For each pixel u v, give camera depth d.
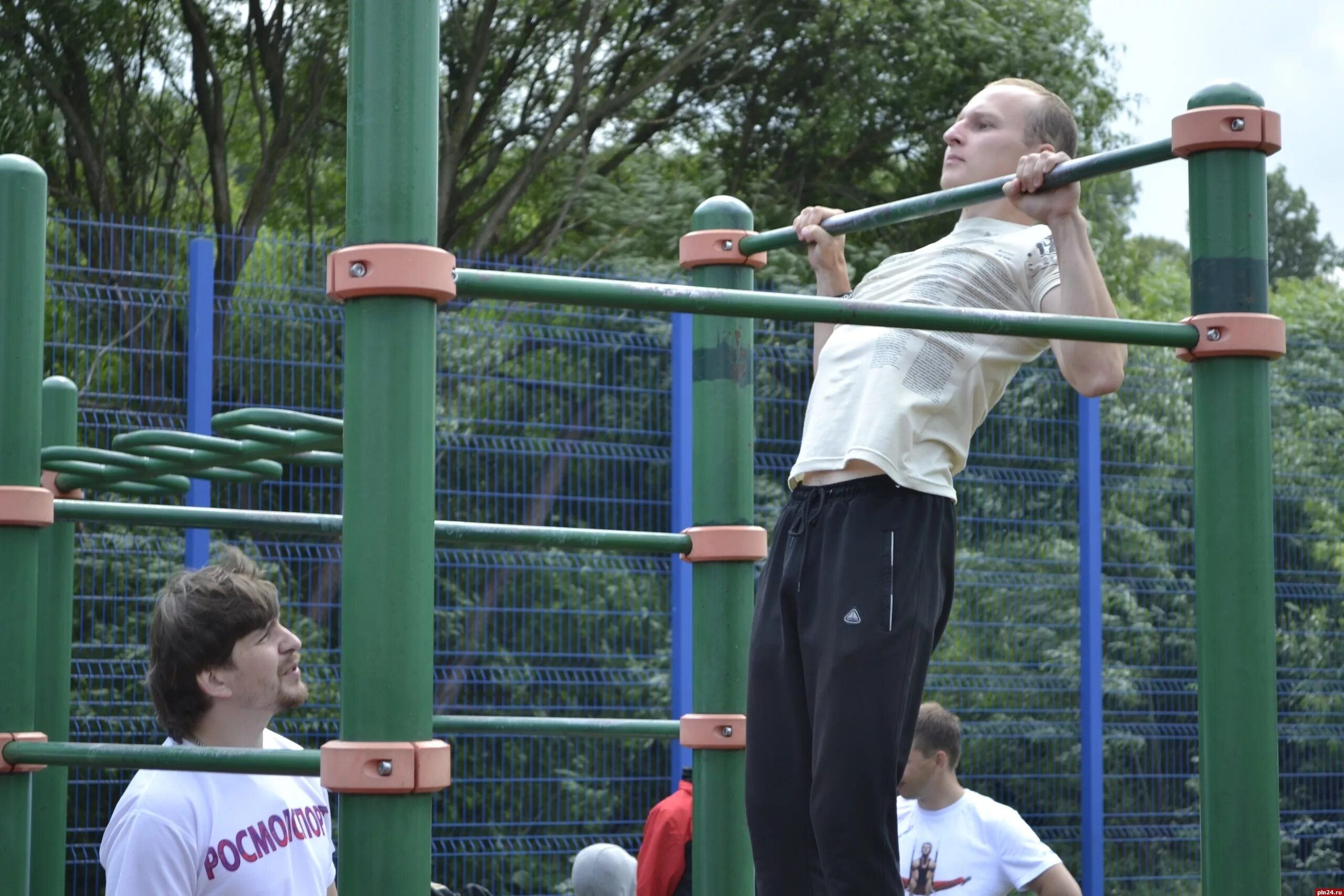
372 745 1.73
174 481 3.62
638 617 6.95
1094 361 2.30
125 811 2.37
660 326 6.96
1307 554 7.99
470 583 6.81
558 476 6.66
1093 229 14.58
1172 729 7.52
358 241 1.81
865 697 2.23
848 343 2.49
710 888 2.84
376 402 1.78
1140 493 7.58
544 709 6.76
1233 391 2.19
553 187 13.70
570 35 13.93
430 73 1.83
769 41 14.12
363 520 1.77
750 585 2.91
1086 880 7.05
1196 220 2.22
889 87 13.88
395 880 1.73
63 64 12.52
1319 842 7.84
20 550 2.62
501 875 6.58
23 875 2.45
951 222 13.70
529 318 7.19
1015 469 7.33
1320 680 7.89
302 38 13.40
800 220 2.85
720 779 2.85
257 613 2.48
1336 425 8.11
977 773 7.24
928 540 2.32
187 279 6.14
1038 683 7.27
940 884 3.86
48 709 3.43
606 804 6.75
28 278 2.70
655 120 14.04
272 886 2.41
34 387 2.69
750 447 2.94
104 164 12.76
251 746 2.48
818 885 2.35
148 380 6.15
